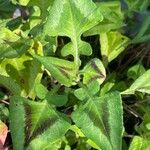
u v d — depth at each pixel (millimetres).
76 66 218
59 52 268
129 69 258
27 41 221
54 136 186
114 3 276
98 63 223
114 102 190
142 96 252
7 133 229
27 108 196
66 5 211
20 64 226
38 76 224
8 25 249
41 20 241
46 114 196
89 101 198
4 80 221
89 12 217
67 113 243
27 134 186
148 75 221
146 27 273
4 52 215
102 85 260
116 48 266
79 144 235
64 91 238
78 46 222
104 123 186
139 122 262
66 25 215
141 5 293
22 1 245
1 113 228
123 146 241
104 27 254
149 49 294
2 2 267
